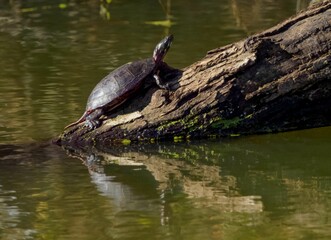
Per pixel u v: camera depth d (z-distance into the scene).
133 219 7.96
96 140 10.76
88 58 15.54
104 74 14.22
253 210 8.16
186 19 18.98
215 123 10.56
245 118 10.55
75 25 18.73
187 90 10.47
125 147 10.66
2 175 9.58
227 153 10.34
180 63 14.77
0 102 12.66
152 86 10.75
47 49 16.48
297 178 9.29
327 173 9.48
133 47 16.41
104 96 10.65
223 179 9.30
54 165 9.99
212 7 20.28
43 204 8.48
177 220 7.89
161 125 10.57
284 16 18.69
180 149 10.59
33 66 15.08
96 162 10.12
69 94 13.02
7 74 14.53
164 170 9.72
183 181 9.24
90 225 7.81
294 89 10.25
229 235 7.45
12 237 7.57
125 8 20.47
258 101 10.39
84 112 11.66
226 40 16.70
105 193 8.83
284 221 7.81
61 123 11.55
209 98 10.38
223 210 8.18
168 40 10.80
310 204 8.31
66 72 14.50
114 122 10.69
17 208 8.37
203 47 16.16
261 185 9.04
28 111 12.16
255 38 10.36
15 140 10.93
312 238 7.35
